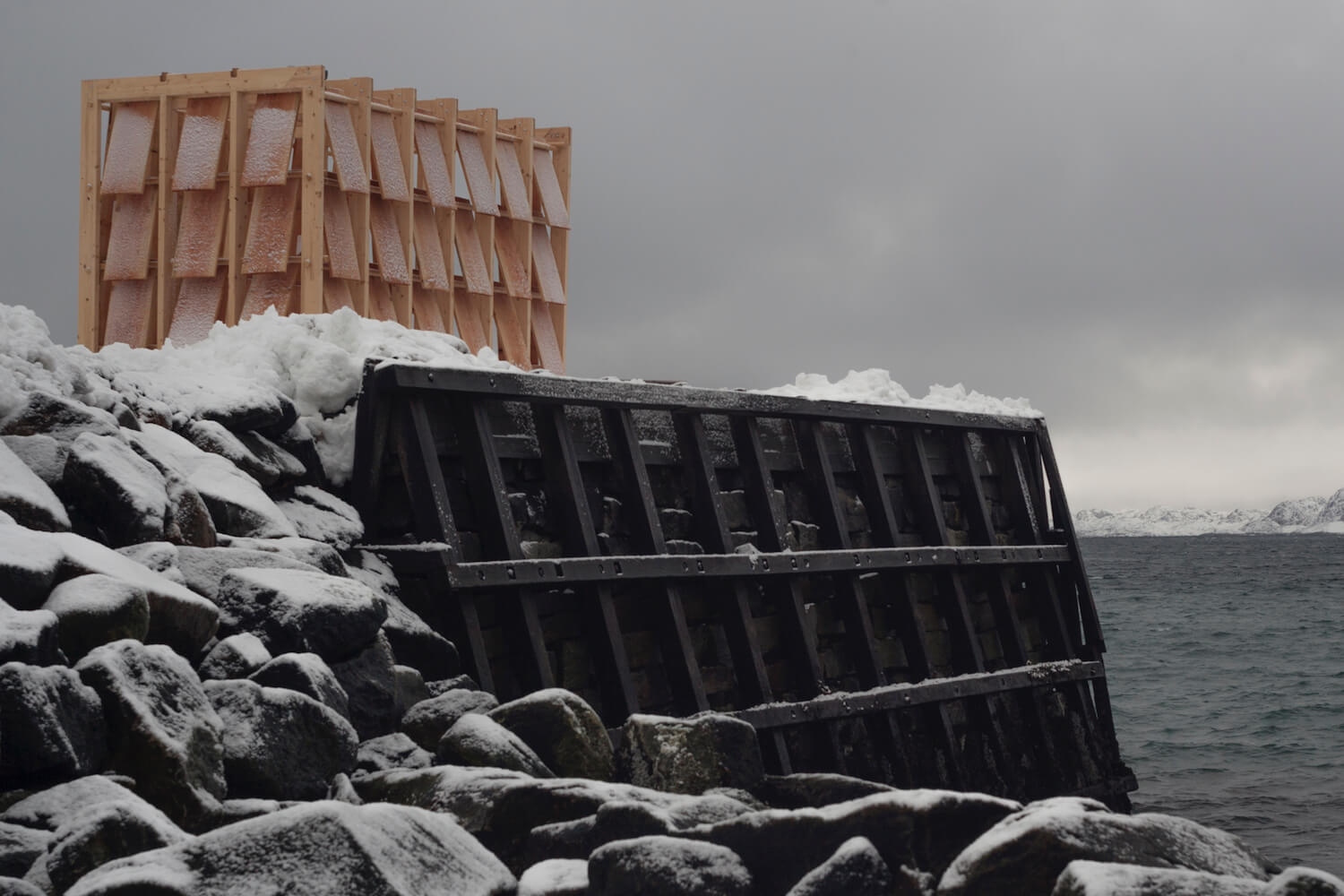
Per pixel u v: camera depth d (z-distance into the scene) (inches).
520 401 459.8
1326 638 1892.2
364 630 350.6
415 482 430.9
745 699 507.2
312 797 300.0
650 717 362.3
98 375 407.8
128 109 751.1
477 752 334.0
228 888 222.8
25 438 352.5
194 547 360.5
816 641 550.6
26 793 257.8
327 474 443.5
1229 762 909.8
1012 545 665.0
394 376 424.5
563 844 281.1
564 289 912.9
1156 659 1621.6
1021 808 270.7
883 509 584.7
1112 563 6387.8
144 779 269.3
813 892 251.4
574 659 463.5
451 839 252.7
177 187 729.6
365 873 224.4
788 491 556.7
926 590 607.2
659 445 507.2
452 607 421.1
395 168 773.3
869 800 266.7
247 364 450.3
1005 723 627.5
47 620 267.6
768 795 358.0
